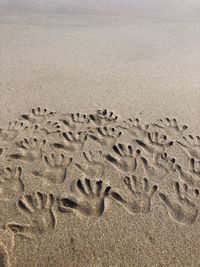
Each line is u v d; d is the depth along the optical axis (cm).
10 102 119
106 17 182
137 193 90
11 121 112
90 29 169
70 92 126
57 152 101
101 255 77
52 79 132
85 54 149
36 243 78
